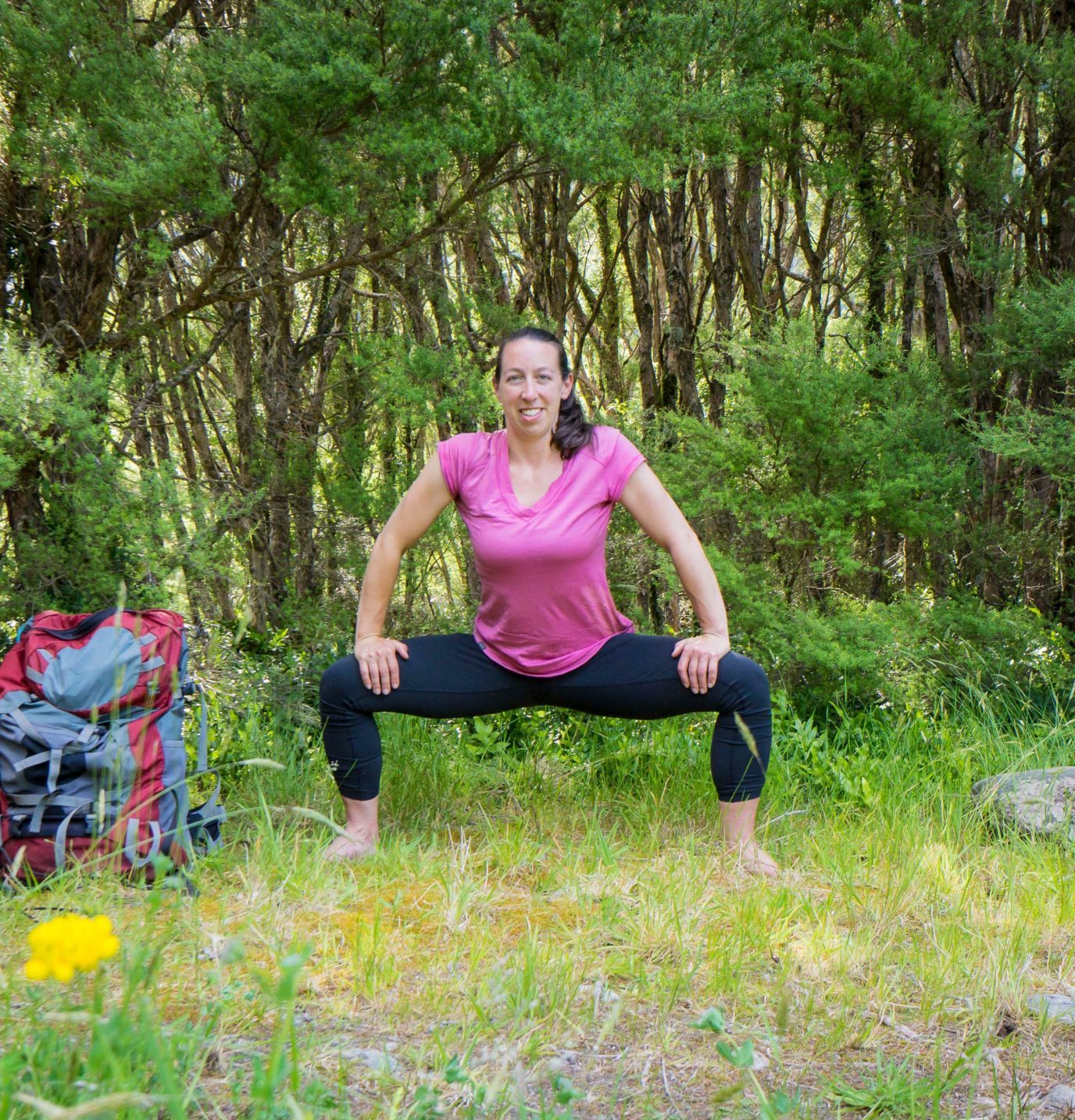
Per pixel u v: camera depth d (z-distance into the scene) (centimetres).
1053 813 363
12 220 487
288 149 455
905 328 739
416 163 454
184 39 597
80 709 301
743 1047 155
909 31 630
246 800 382
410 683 333
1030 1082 209
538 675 335
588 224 1005
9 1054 158
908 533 554
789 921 287
